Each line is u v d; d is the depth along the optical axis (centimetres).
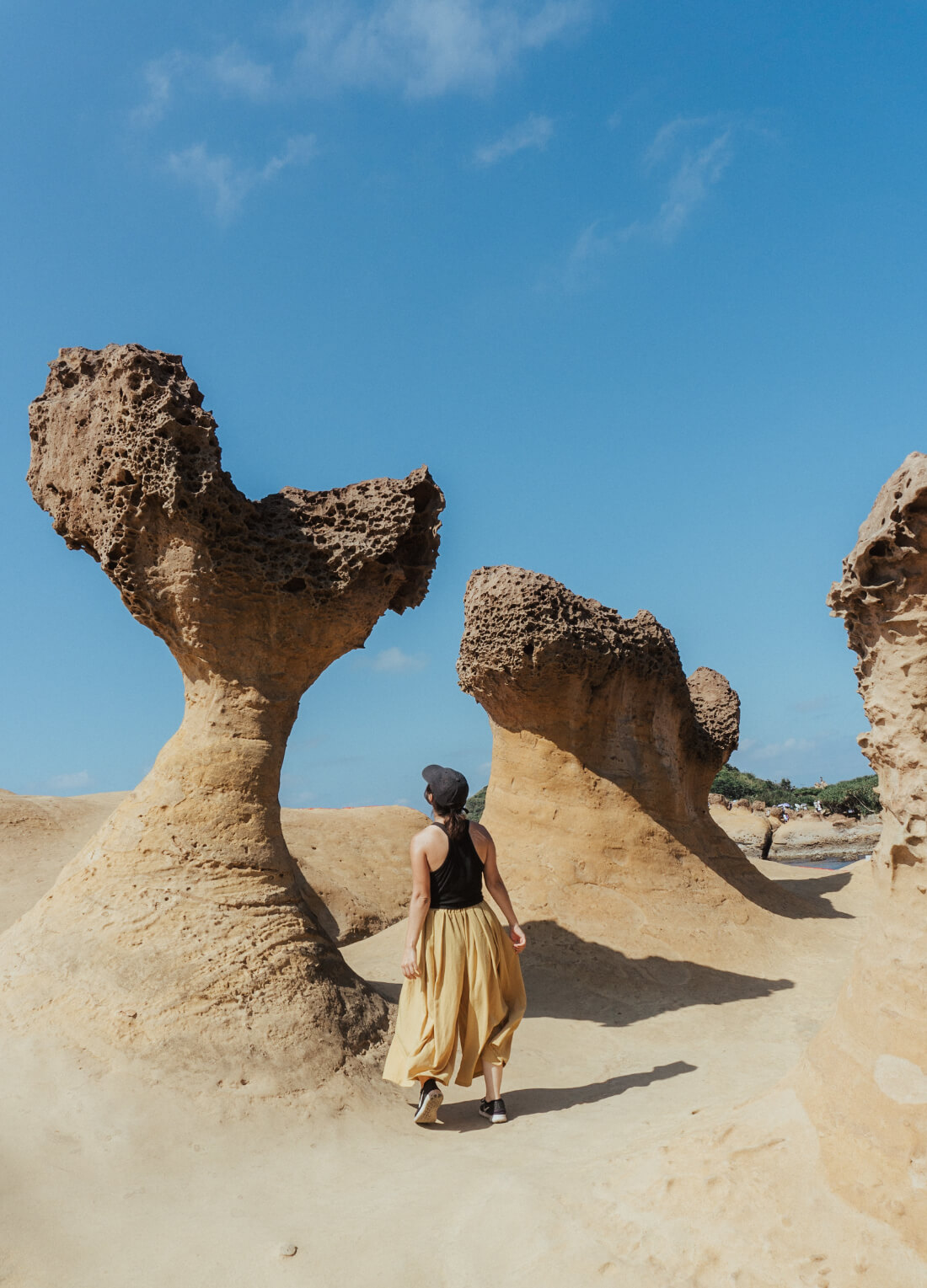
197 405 557
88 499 563
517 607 823
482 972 424
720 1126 294
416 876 430
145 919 497
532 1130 395
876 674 292
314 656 605
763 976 750
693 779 1062
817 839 2605
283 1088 433
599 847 837
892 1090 255
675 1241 254
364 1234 295
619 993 686
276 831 569
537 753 870
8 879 1091
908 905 276
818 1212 248
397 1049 427
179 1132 389
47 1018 450
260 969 494
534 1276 255
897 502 270
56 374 594
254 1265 284
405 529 612
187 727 575
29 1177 344
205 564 550
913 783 272
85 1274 285
